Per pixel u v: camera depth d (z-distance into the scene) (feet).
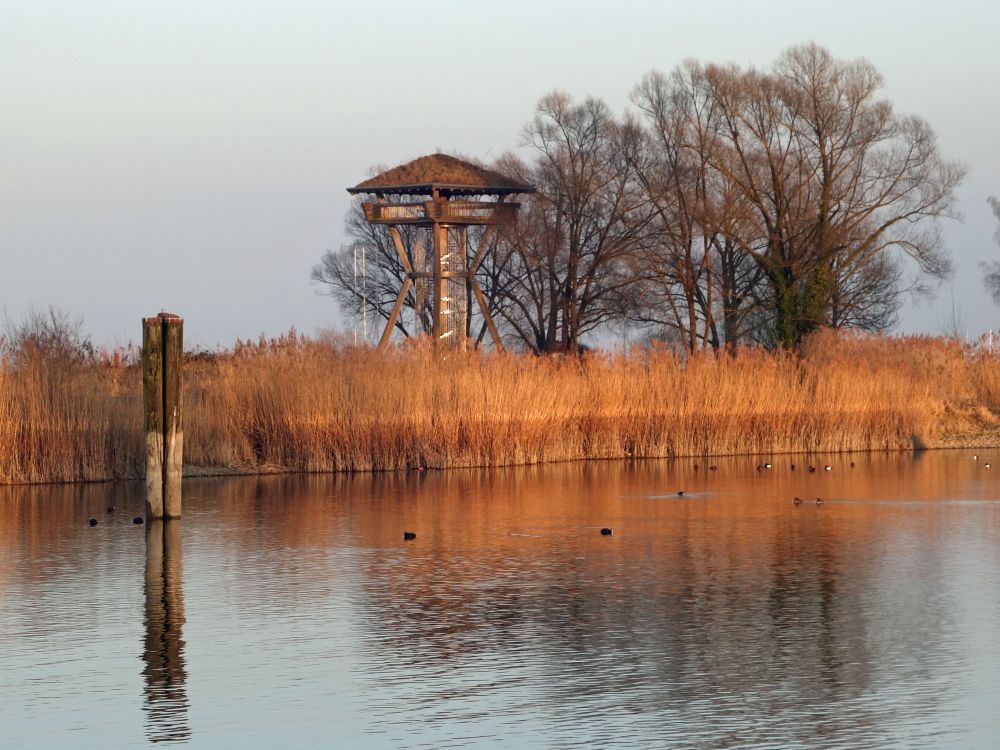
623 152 554.05
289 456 316.19
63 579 177.17
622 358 369.09
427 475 312.29
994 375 450.71
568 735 111.04
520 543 206.90
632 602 161.07
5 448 283.18
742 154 515.09
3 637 144.87
